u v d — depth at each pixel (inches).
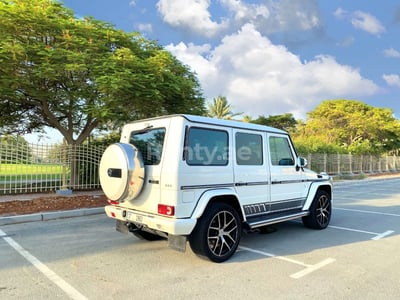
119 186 184.4
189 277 164.2
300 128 1635.1
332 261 192.2
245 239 241.9
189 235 182.7
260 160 223.8
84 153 471.5
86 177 475.8
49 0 413.4
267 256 200.4
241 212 203.9
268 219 221.9
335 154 978.1
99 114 389.1
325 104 1456.7
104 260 189.3
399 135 1466.5
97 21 433.4
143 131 200.4
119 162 185.5
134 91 374.6
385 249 218.8
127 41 446.6
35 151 432.1
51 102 425.7
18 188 425.1
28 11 363.3
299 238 245.8
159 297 141.0
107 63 374.0
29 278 161.5
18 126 524.7
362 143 1295.5
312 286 154.5
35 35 379.2
